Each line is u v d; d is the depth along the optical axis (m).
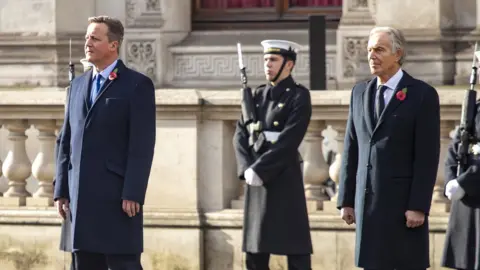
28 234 26.19
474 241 20.66
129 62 39.06
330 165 27.03
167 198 25.72
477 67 21.59
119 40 20.27
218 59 38.66
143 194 19.88
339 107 25.11
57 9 38.38
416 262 19.50
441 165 24.91
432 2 35.84
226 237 25.44
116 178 20.00
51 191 26.59
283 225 22.59
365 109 19.69
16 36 38.75
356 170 20.08
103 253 20.14
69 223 22.53
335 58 37.44
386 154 19.44
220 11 39.69
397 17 36.16
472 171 20.27
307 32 38.53
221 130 25.58
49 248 26.12
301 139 22.56
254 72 38.38
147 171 19.97
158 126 25.69
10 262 26.31
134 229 20.09
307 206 25.34
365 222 19.55
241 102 23.14
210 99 25.42
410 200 19.33
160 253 25.59
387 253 19.47
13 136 26.64
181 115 25.55
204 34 39.16
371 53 19.55
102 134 20.00
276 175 22.48
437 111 19.59
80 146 20.06
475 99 20.73
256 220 22.72
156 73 38.91
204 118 25.61
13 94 26.56
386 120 19.47
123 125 20.06
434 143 19.45
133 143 19.94
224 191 25.70
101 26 20.11
